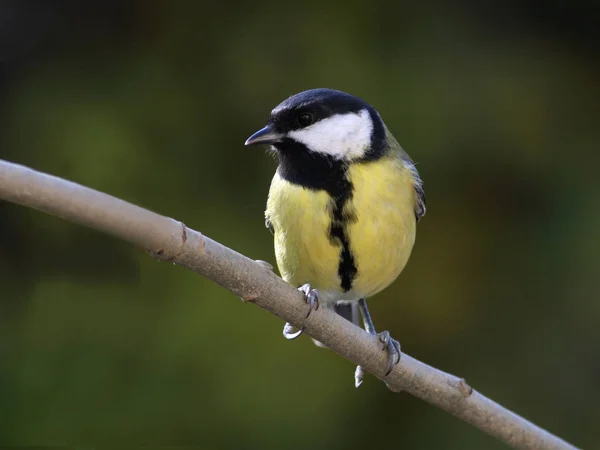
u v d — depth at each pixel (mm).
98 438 9617
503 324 10500
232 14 10773
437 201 10594
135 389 9773
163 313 9984
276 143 7074
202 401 9852
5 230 10156
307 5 10727
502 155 10625
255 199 10367
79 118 10312
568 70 10969
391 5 10734
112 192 10164
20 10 10680
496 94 10633
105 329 9922
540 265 10547
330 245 7062
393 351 6207
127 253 10102
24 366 9711
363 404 10117
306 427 9977
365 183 6980
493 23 10961
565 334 10305
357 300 8070
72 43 10703
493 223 10703
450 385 6340
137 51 10672
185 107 10492
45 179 4207
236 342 9969
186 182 10336
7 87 10539
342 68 10492
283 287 5562
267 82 10562
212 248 5039
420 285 10602
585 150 10773
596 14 10984
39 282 10078
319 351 10078
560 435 10094
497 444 9961
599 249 10328
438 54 10672
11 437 9430
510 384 10305
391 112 10438
